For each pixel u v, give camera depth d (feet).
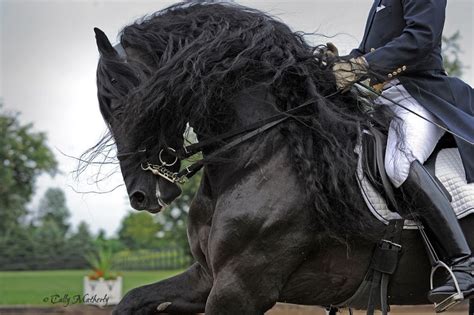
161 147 16.76
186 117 16.70
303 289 17.01
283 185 16.37
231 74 16.71
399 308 49.80
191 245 17.49
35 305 51.93
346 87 16.97
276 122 16.70
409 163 16.63
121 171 16.96
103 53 17.01
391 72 17.07
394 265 16.69
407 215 16.72
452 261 16.52
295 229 16.31
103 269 51.98
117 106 16.75
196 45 16.61
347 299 17.30
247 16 17.34
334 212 16.20
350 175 16.33
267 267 16.29
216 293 16.29
